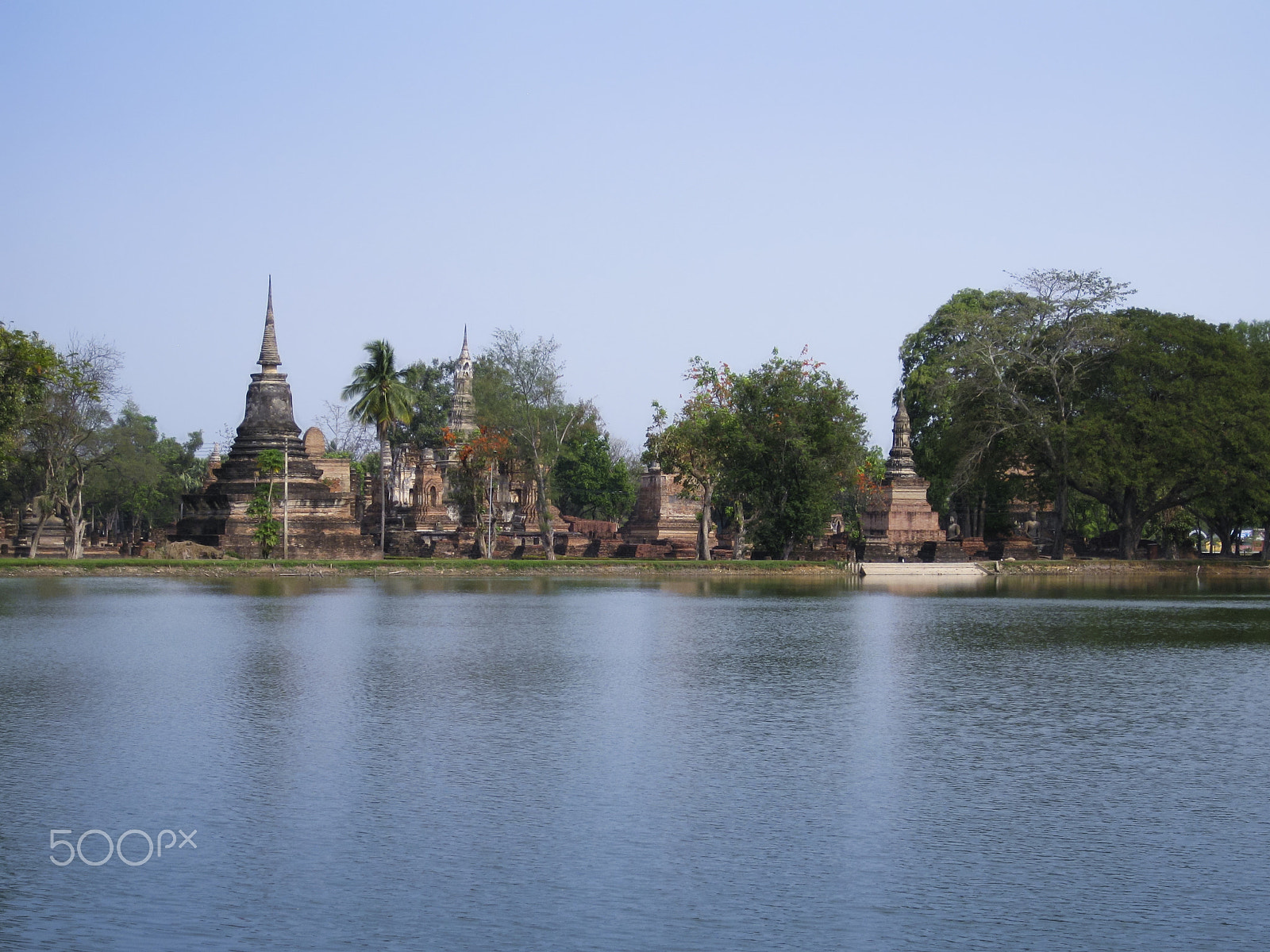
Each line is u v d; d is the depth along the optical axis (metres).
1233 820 19.02
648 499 112.75
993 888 16.14
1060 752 23.53
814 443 86.19
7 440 68.81
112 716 26.67
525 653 37.72
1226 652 38.62
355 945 14.27
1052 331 90.31
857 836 18.19
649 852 17.42
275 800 19.91
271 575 78.81
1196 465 84.00
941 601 61.28
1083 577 88.12
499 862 16.98
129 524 161.50
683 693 30.19
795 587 74.31
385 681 31.84
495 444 94.62
